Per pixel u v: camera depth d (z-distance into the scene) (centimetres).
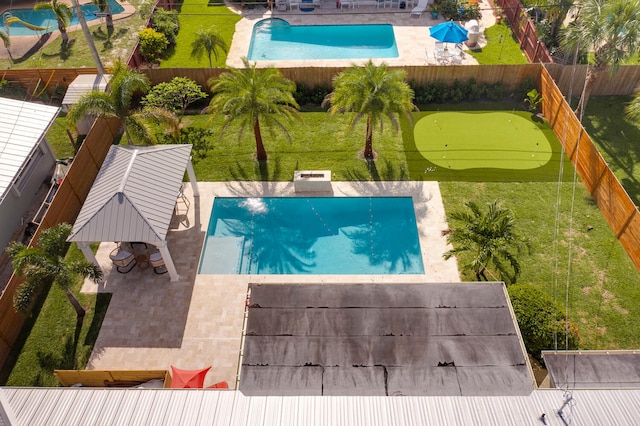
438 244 2147
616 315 1886
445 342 1499
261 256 2161
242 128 2362
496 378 1414
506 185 2425
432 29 3297
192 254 2130
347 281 2011
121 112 2316
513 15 3594
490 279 2008
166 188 1995
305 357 1469
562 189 2398
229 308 1927
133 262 2095
